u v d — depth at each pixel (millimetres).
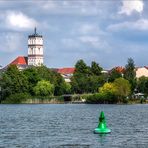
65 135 88312
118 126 110250
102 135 87938
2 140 80750
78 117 154000
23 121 133125
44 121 132375
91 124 117562
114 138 82875
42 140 80688
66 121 131500
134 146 73188
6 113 189375
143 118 146000
